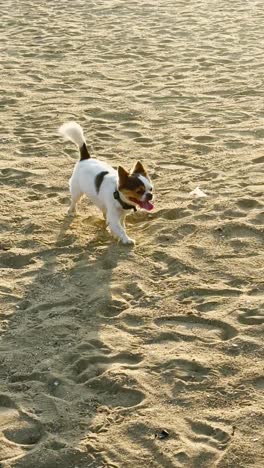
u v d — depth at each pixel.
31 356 3.58
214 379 3.43
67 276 4.00
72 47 7.43
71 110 5.81
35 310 3.81
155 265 4.03
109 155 5.08
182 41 7.54
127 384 3.43
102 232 4.30
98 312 3.78
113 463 3.18
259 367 3.47
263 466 3.13
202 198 4.50
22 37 7.93
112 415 3.33
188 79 6.35
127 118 5.66
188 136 5.29
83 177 4.27
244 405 3.33
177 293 3.85
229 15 8.67
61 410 3.36
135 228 4.32
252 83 6.17
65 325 3.72
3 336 3.69
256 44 7.26
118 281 3.94
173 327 3.68
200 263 4.02
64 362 3.55
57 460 3.19
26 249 4.19
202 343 3.59
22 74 6.62
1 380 3.49
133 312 3.76
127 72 6.59
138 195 4.05
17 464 3.18
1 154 5.16
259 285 3.87
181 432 3.26
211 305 3.78
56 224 4.37
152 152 5.09
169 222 4.32
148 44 7.45
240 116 5.56
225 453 3.18
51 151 5.18
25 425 3.32
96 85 6.31
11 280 3.99
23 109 5.88
